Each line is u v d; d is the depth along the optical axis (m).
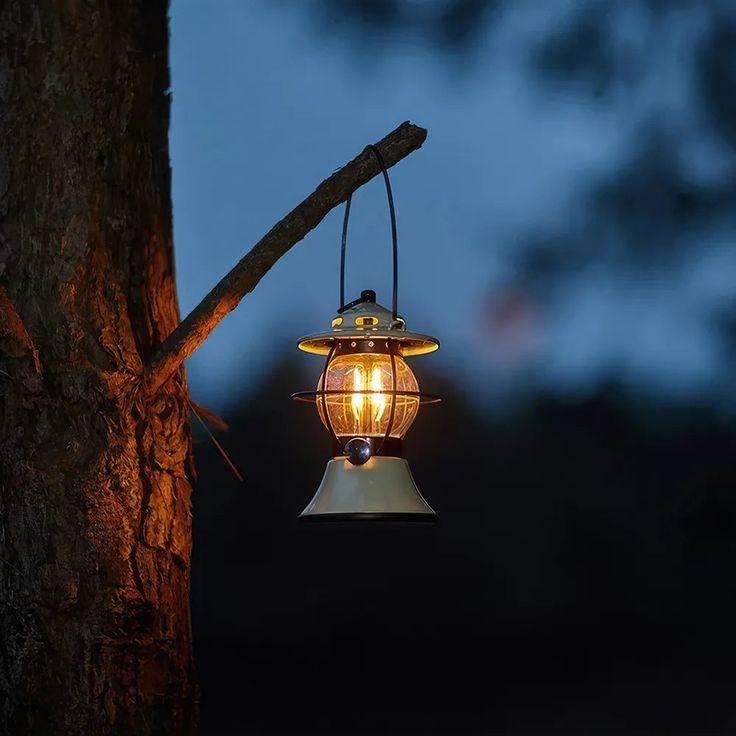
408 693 13.27
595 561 13.29
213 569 13.37
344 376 4.47
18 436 4.61
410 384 4.57
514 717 13.09
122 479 4.64
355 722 13.34
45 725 4.54
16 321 4.57
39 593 4.57
